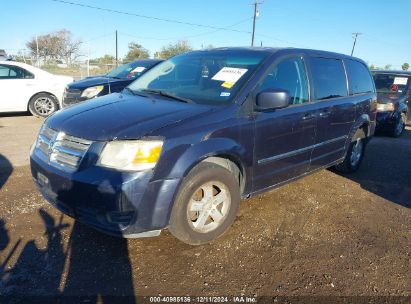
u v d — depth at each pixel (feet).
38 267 9.48
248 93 11.21
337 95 15.58
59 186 9.45
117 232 9.00
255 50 13.19
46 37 163.02
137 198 8.79
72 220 11.91
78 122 9.90
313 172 14.87
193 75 12.90
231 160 11.00
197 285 9.09
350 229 12.30
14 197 13.62
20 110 32.22
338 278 9.59
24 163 18.07
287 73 12.87
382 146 26.48
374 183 17.17
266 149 11.78
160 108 10.65
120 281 9.11
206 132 9.91
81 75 88.53
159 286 9.00
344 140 16.39
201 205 10.36
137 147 8.86
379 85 32.68
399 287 9.36
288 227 12.19
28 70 32.27
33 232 11.14
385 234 12.07
